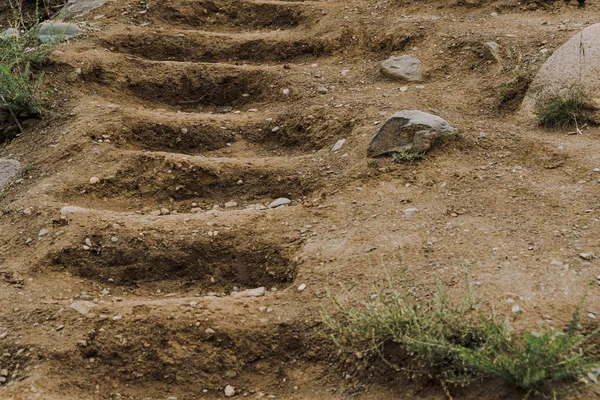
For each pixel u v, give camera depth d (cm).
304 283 361
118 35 650
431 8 662
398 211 407
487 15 633
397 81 566
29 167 495
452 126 480
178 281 396
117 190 472
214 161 489
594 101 465
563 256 346
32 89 559
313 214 421
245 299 356
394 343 307
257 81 598
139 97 595
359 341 314
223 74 606
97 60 601
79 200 458
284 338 333
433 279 340
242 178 479
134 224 420
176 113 562
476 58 567
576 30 566
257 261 397
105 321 344
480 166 442
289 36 656
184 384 319
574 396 266
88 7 720
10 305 364
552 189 407
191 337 333
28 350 330
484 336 290
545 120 473
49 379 315
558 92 477
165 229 416
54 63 593
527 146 453
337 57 625
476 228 380
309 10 692
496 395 274
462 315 298
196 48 655
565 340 277
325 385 310
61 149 504
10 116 554
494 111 507
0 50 591
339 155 478
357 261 367
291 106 551
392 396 293
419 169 443
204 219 425
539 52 545
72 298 374
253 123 546
